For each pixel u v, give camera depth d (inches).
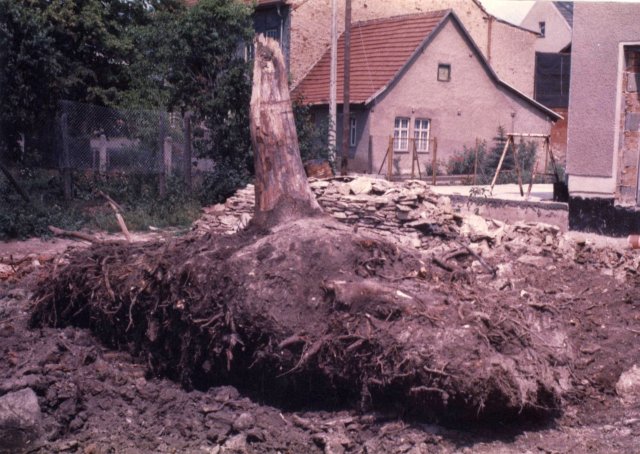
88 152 612.7
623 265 384.5
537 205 465.7
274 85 287.6
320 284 236.5
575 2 429.7
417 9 1167.6
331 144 791.7
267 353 232.4
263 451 220.5
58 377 247.0
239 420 229.1
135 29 695.7
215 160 658.8
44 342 271.1
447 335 213.3
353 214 431.2
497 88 1085.1
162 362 261.7
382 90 948.6
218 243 266.1
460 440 216.1
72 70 710.5
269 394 243.3
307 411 236.7
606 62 425.1
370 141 950.4
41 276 319.0
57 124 609.0
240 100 649.0
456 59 1039.6
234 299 238.1
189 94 672.4
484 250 398.0
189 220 559.8
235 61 668.7
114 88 741.3
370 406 225.3
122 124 628.4
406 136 1003.9
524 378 213.9
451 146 1043.3
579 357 264.5
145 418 239.1
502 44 1229.1
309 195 284.0
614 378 258.2
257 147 284.2
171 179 641.0
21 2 687.7
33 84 626.8
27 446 224.2
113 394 247.1
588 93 432.1
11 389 236.1
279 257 244.1
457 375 206.7
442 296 234.7
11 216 499.5
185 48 650.2
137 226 536.7
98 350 270.4
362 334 220.1
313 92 1008.2
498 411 218.1
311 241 249.4
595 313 313.0
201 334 246.7
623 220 427.2
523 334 223.3
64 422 233.5
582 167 438.0
